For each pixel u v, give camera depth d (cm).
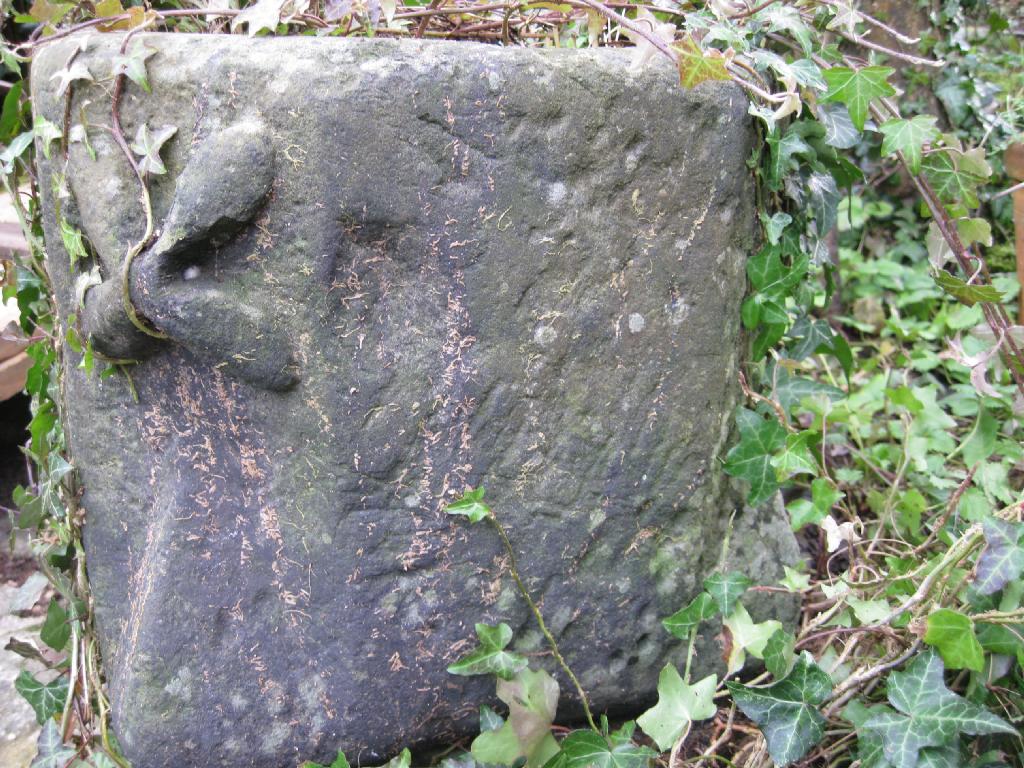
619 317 140
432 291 132
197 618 142
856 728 140
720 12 157
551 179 131
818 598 177
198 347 129
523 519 143
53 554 167
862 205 321
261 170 123
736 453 152
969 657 136
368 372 132
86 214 137
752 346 161
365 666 142
